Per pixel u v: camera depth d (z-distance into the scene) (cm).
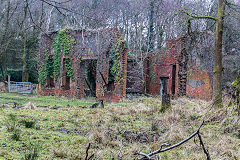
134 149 469
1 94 2064
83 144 518
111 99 1722
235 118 638
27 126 640
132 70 2423
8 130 562
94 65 2230
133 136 586
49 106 1266
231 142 526
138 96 2109
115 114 948
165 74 2066
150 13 3162
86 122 779
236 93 696
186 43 1723
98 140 542
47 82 2130
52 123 747
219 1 1005
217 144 497
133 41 2939
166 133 599
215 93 920
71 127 699
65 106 1305
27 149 441
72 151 452
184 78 1875
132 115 967
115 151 472
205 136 583
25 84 2720
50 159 402
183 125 707
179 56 1892
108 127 707
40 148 459
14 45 2756
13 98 1641
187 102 1438
